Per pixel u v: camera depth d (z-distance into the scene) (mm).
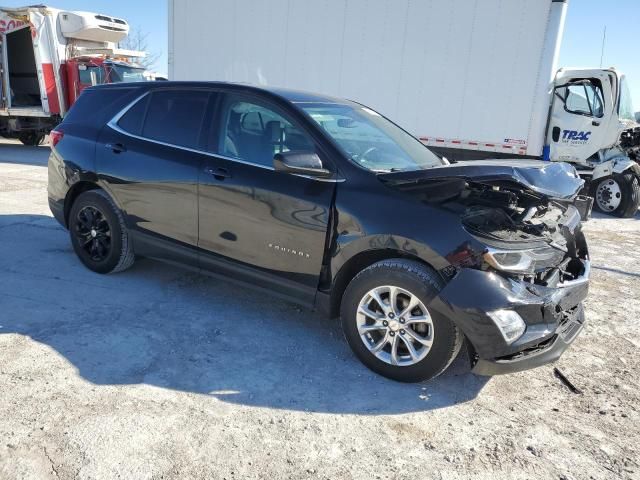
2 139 18516
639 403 3182
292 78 11102
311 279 3488
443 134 10086
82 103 4898
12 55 16500
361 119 4176
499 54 9367
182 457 2469
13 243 5539
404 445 2676
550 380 3412
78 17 14883
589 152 9586
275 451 2562
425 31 9797
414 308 3107
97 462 2389
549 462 2607
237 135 3844
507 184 3004
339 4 10359
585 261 3781
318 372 3320
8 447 2441
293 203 3465
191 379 3139
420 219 3064
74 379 3031
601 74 9281
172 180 4023
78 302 4102
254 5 11102
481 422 2910
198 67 11969
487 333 2846
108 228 4555
